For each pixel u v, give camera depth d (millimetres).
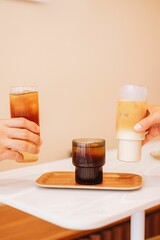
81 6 1537
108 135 1733
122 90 781
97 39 1617
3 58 1306
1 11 1283
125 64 1757
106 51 1661
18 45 1346
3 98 1322
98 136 1686
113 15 1672
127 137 784
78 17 1531
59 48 1479
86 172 750
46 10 1419
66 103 1532
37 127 783
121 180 784
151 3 1857
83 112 1604
